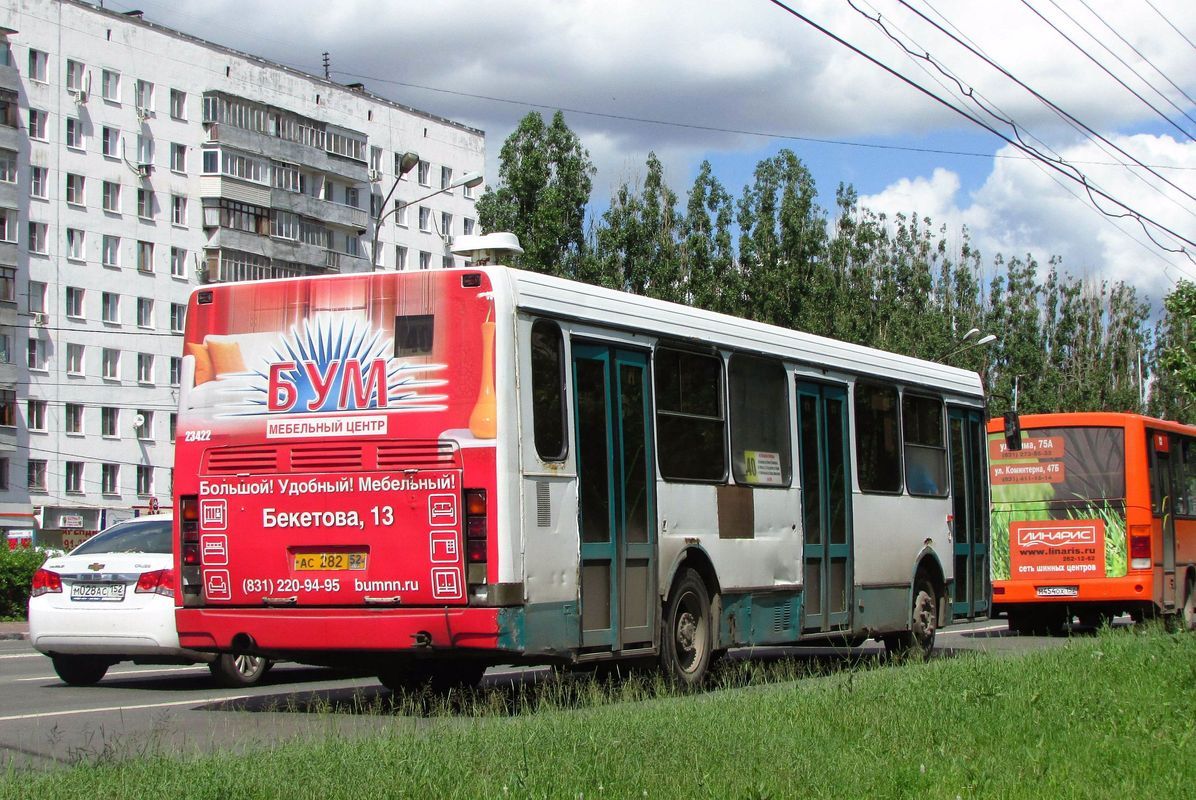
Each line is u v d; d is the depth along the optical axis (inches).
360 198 3395.7
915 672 493.4
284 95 3218.5
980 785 283.3
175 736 390.3
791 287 2219.5
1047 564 932.6
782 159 2255.2
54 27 2773.1
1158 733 354.6
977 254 3321.9
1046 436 941.2
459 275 428.1
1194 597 1001.5
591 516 453.7
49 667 700.7
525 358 429.7
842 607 610.2
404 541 423.2
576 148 1889.8
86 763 303.1
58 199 2760.8
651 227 2020.2
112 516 2819.9
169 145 2957.7
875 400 654.5
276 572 438.9
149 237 2910.9
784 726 357.1
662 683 478.0
